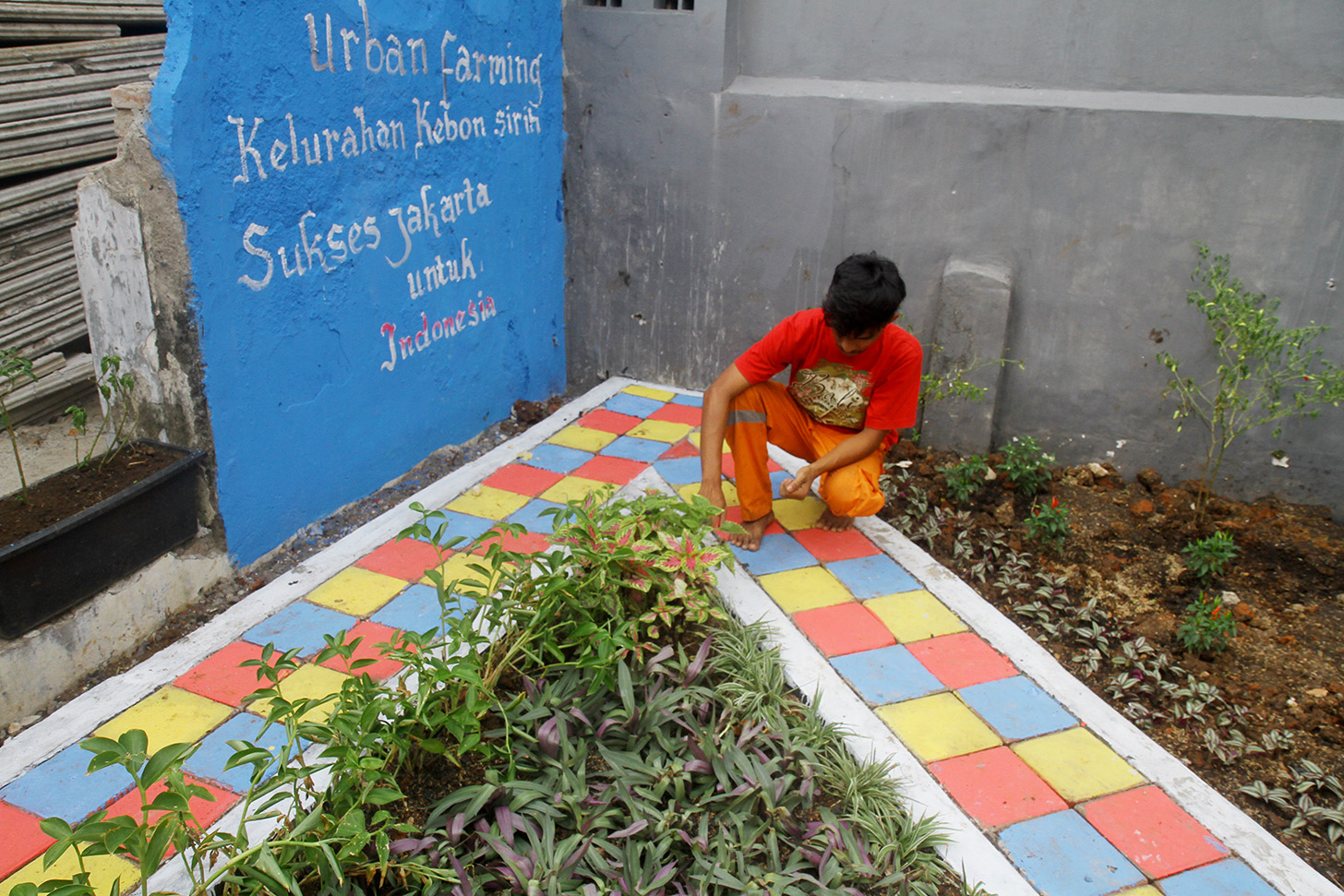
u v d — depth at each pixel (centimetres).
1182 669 311
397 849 212
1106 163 400
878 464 362
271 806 239
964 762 263
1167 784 258
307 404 370
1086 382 431
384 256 395
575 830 235
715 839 229
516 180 476
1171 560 370
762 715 269
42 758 254
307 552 375
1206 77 389
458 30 411
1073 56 406
